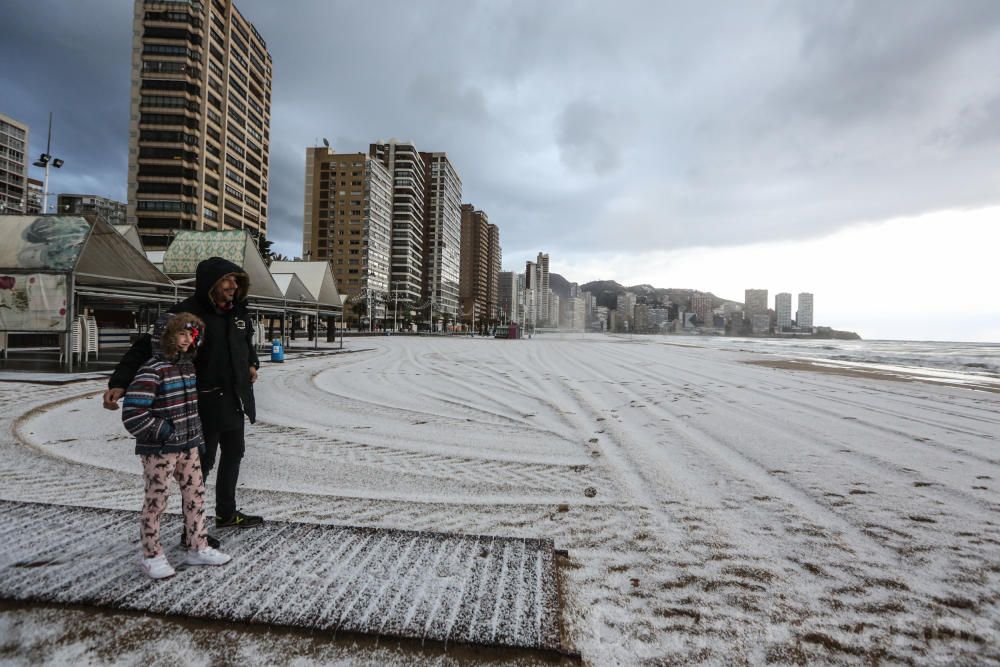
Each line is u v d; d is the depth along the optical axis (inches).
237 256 794.2
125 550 111.0
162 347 98.8
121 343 854.5
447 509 155.1
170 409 100.1
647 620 93.8
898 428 291.1
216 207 3629.4
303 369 614.5
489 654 80.6
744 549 128.0
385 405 359.9
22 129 4953.3
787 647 86.6
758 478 192.2
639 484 183.9
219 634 83.4
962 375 635.5
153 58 3292.3
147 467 99.3
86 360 551.5
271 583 98.5
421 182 7155.5
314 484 179.5
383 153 6535.4
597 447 242.5
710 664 81.2
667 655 83.3
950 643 89.0
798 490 177.8
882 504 163.6
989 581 112.6
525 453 229.8
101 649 79.4
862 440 259.3
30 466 191.0
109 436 241.1
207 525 126.5
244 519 127.6
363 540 119.9
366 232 5713.6
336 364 700.7
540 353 1076.5
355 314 5007.4
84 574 99.7
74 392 370.3
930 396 429.4
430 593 96.1
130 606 88.8
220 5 3629.4
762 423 304.2
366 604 91.7
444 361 791.1
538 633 84.4
